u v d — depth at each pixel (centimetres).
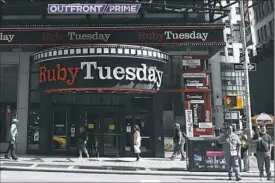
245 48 1698
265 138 1397
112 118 2016
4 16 2136
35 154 2027
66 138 2023
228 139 1339
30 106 2073
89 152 1975
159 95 2020
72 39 1944
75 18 2134
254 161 1658
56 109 2036
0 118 2088
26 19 2133
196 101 2038
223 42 1952
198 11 2123
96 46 1809
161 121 2008
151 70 1895
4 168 1438
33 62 2025
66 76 1834
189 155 1535
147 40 1950
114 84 1814
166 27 1955
